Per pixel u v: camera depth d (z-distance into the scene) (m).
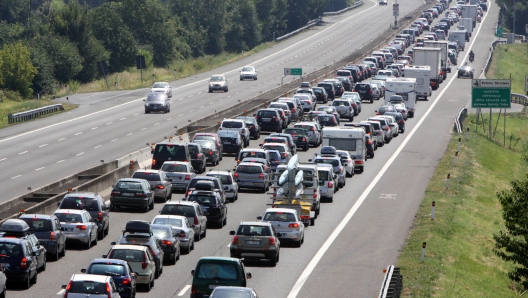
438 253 116.94
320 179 153.88
